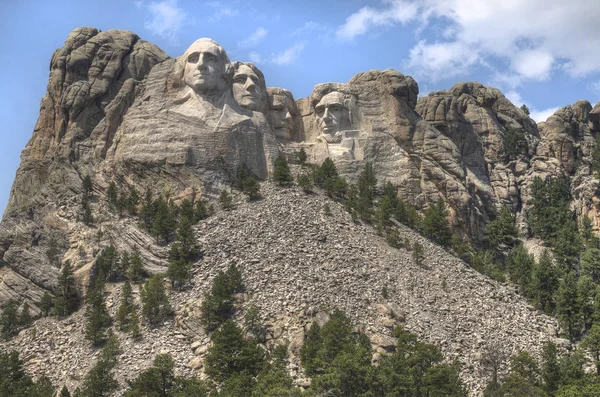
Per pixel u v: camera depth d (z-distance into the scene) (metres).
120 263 131.75
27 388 112.44
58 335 124.00
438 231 144.12
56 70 154.25
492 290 133.38
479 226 153.75
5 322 127.38
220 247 130.62
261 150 149.12
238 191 143.12
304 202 141.12
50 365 119.81
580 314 128.12
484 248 153.12
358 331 117.75
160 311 121.38
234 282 122.94
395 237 137.75
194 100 148.50
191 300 122.56
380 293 125.81
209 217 137.75
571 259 148.38
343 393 106.06
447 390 108.31
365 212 141.50
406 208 147.75
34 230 138.50
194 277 126.44
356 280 127.00
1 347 123.56
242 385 106.25
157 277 123.44
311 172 150.75
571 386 109.75
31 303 131.62
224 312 120.38
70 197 142.88
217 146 145.50
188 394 105.12
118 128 149.50
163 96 149.75
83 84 152.00
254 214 137.00
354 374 106.50
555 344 121.62
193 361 113.88
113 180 144.75
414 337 116.44
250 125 148.75
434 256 137.38
